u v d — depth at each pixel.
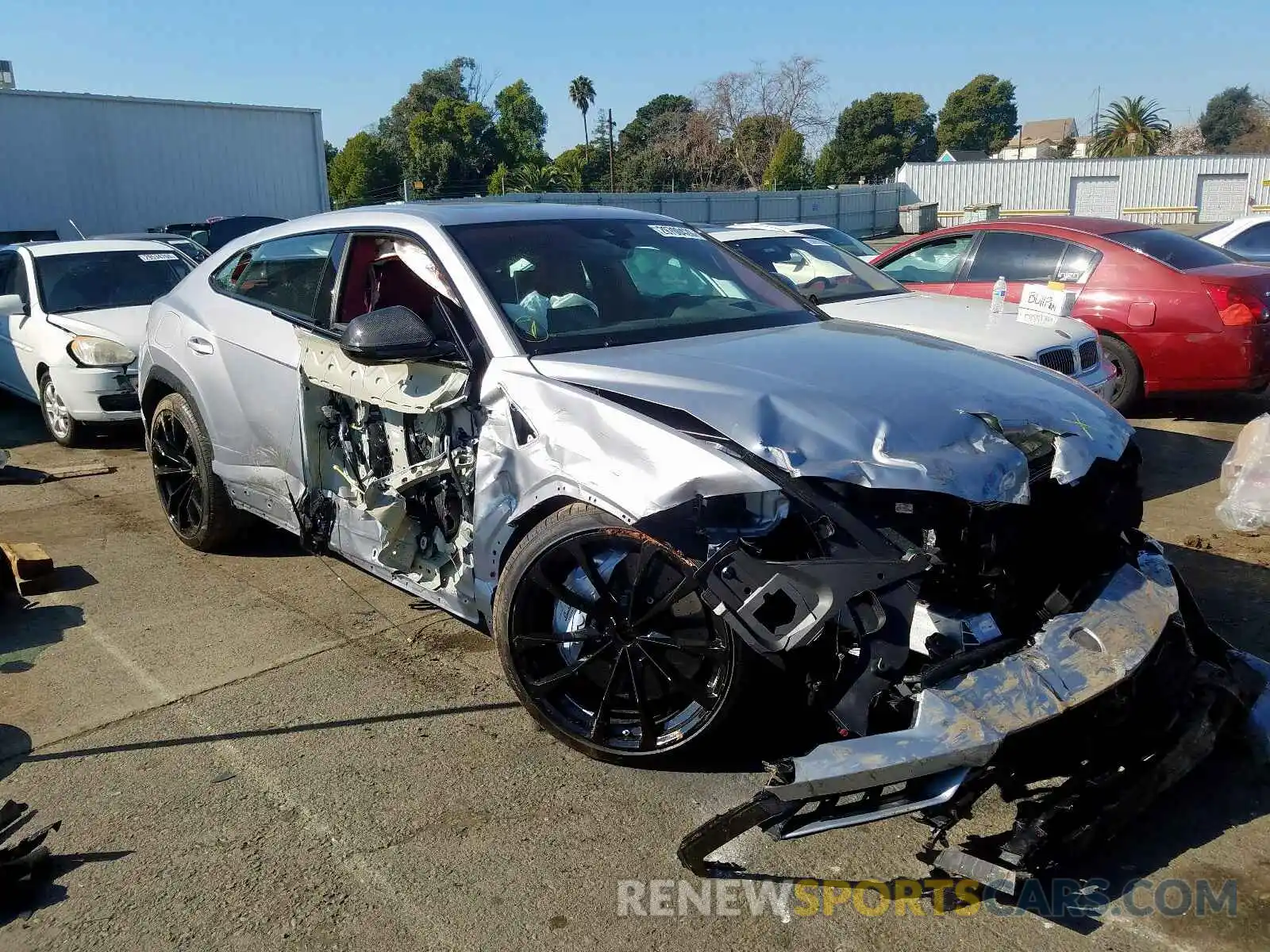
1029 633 2.80
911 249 8.91
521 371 3.31
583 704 3.24
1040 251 8.12
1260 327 7.34
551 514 3.19
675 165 63.84
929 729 2.44
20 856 2.76
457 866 2.78
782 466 2.69
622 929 2.53
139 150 21.73
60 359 7.57
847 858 2.78
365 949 2.49
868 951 2.44
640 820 2.95
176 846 2.89
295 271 4.48
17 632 4.36
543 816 2.98
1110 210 44.69
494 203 4.45
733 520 2.78
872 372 3.16
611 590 3.06
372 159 65.06
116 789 3.17
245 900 2.66
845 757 2.47
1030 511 2.90
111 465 7.31
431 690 3.75
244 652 4.12
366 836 2.91
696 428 2.88
